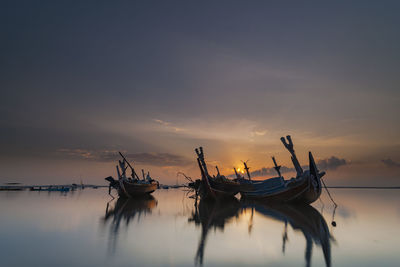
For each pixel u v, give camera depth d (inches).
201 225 552.7
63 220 604.7
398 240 412.2
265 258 314.0
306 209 895.1
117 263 292.7
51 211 778.8
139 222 587.2
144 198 1546.5
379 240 412.2
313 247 367.2
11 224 545.0
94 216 680.4
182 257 316.5
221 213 778.2
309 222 596.7
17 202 1109.7
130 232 469.1
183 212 796.6
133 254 327.9
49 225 534.9
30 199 1316.4
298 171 1095.0
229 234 456.8
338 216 703.1
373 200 1353.3
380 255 327.3
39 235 439.2
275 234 458.0
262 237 432.1
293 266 285.4
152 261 300.4
